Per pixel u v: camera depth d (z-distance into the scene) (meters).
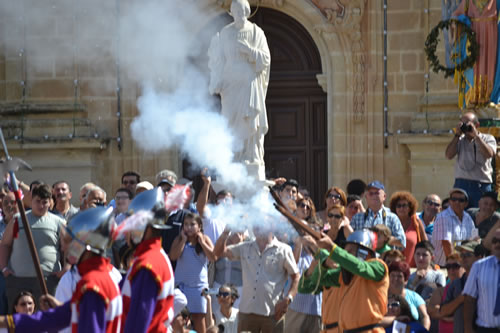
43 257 17.89
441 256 20.14
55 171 31.58
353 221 19.34
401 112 31.75
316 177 32.91
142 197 11.50
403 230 19.45
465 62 22.83
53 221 18.14
